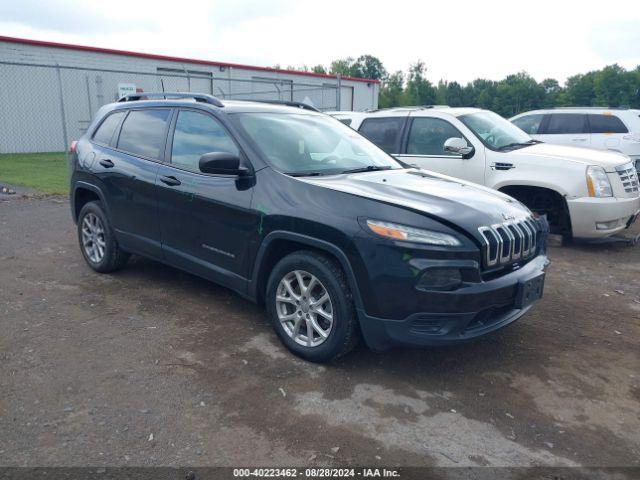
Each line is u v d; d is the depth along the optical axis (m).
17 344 3.89
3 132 17.80
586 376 3.70
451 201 3.64
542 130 11.72
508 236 3.52
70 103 19.31
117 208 5.09
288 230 3.66
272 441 2.88
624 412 3.28
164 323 4.34
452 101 121.56
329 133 4.85
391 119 7.85
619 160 6.92
